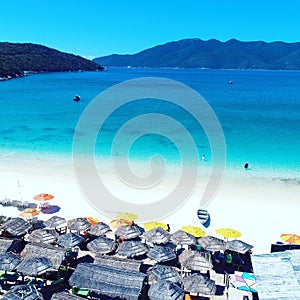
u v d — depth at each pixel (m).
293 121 67.81
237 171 36.84
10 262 16.80
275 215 26.78
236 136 53.19
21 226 21.53
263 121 67.56
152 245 21.56
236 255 20.48
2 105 86.00
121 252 18.97
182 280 16.61
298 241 20.52
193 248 21.12
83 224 22.06
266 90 144.12
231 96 117.00
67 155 41.84
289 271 15.60
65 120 65.06
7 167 37.34
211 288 15.86
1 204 27.59
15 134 53.28
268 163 39.81
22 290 14.52
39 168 37.06
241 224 25.25
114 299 15.59
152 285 15.84
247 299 16.83
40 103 90.06
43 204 27.33
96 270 16.14
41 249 18.14
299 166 38.94
